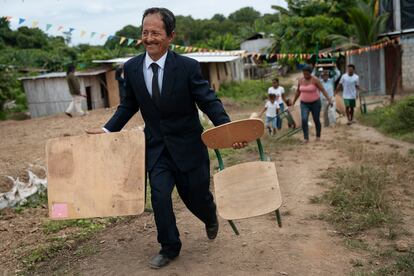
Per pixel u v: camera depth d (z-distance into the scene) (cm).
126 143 363
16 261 419
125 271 384
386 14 2156
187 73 355
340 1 2961
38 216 545
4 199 561
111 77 2272
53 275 385
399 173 651
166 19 347
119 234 473
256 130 352
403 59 2073
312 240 429
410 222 465
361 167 648
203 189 380
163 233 369
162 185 362
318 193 582
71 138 369
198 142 376
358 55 2155
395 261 376
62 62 3084
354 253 396
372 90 2125
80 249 438
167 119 364
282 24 3225
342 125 1273
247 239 438
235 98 2416
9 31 3775
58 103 2164
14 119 2212
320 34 2806
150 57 356
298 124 1110
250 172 366
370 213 485
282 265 380
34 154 816
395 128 1066
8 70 2298
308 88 980
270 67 4422
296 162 780
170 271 377
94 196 361
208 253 410
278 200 347
